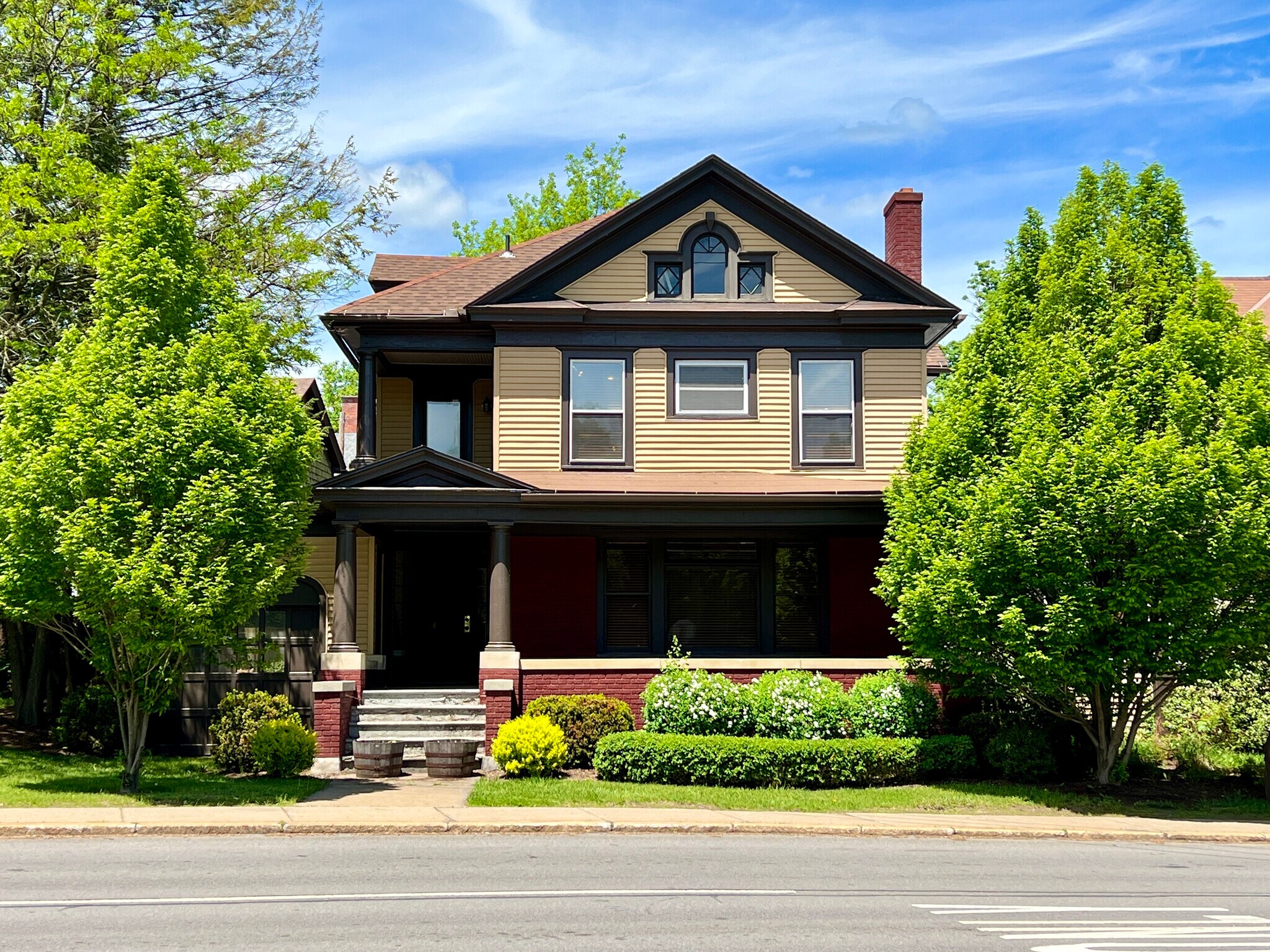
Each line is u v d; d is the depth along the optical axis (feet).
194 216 71.10
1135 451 50.52
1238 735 63.16
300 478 53.67
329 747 61.21
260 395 52.90
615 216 74.38
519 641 73.15
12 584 48.70
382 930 27.07
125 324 51.47
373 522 65.41
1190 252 60.29
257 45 82.12
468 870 35.12
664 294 75.25
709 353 74.69
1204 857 41.63
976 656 55.42
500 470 72.64
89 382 50.14
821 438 74.33
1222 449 50.01
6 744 68.28
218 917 28.30
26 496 48.26
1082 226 60.95
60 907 29.27
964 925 28.73
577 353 74.18
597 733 60.70
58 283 69.97
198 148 76.54
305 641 72.28
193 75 79.00
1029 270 64.59
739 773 55.31
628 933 27.09
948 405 61.77
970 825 46.85
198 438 50.24
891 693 60.64
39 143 68.95
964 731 61.36
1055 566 52.08
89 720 67.21
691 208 75.77
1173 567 50.39
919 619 55.93
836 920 28.99
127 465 48.70
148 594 47.85
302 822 43.19
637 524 68.85
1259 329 58.70
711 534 74.69
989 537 52.44
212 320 55.26
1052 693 54.39
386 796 51.57
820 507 68.80
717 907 30.22
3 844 39.88
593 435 73.82
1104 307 58.59
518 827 43.73
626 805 49.44
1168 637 51.70
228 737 60.75
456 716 65.05
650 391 74.23
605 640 73.61
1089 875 37.06
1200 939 27.61
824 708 59.21
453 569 76.84
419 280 80.23
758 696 59.57
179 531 49.24
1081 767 60.70
